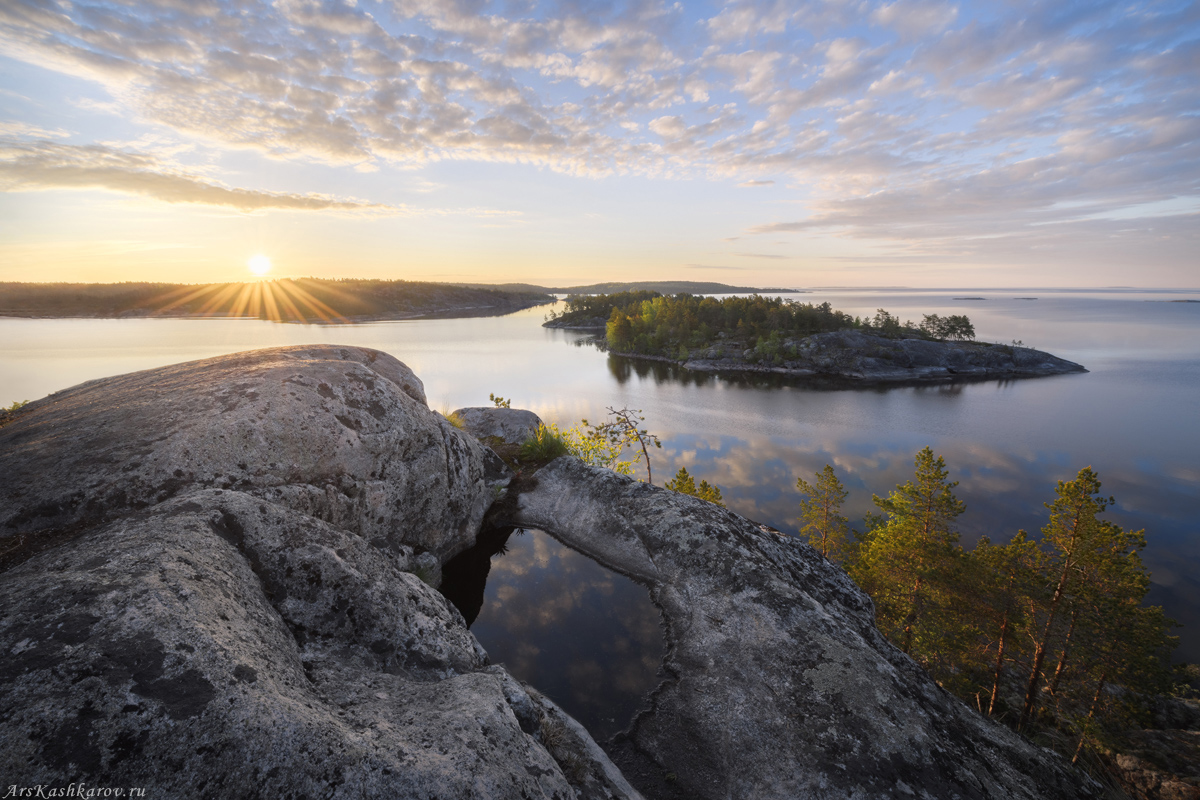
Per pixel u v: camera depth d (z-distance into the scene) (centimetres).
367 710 383
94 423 683
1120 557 1789
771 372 14700
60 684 276
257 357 948
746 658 711
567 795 397
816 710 619
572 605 874
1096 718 2134
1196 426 9388
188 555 414
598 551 1036
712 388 12419
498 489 1262
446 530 1003
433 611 583
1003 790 567
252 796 270
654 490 1152
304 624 468
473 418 1900
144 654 303
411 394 1145
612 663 740
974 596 1956
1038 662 1994
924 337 17488
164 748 267
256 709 299
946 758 580
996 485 6234
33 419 744
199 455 639
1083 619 1870
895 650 833
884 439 8244
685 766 576
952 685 2138
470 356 16600
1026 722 2059
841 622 790
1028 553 1997
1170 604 3881
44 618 313
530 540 1098
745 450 7506
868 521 3462
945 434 8625
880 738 582
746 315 18150
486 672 547
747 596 816
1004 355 15650
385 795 295
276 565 491
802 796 533
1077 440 8388
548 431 1546
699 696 668
